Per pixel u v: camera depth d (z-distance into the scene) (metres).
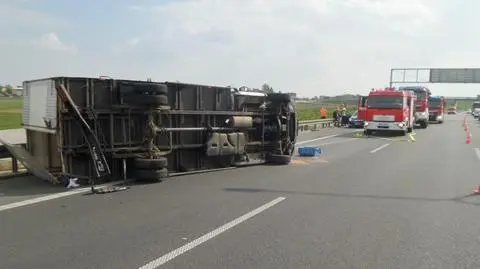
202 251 5.57
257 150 14.21
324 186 10.26
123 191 9.36
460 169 13.40
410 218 7.38
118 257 5.31
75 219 7.01
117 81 10.27
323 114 41.94
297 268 5.04
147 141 10.66
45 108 9.88
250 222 6.99
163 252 5.51
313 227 6.75
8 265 5.02
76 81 9.65
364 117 30.06
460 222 7.16
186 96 11.92
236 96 13.41
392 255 5.53
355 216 7.46
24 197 8.52
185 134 12.03
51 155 10.30
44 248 5.61
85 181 10.00
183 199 8.61
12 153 10.59
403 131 29.59
